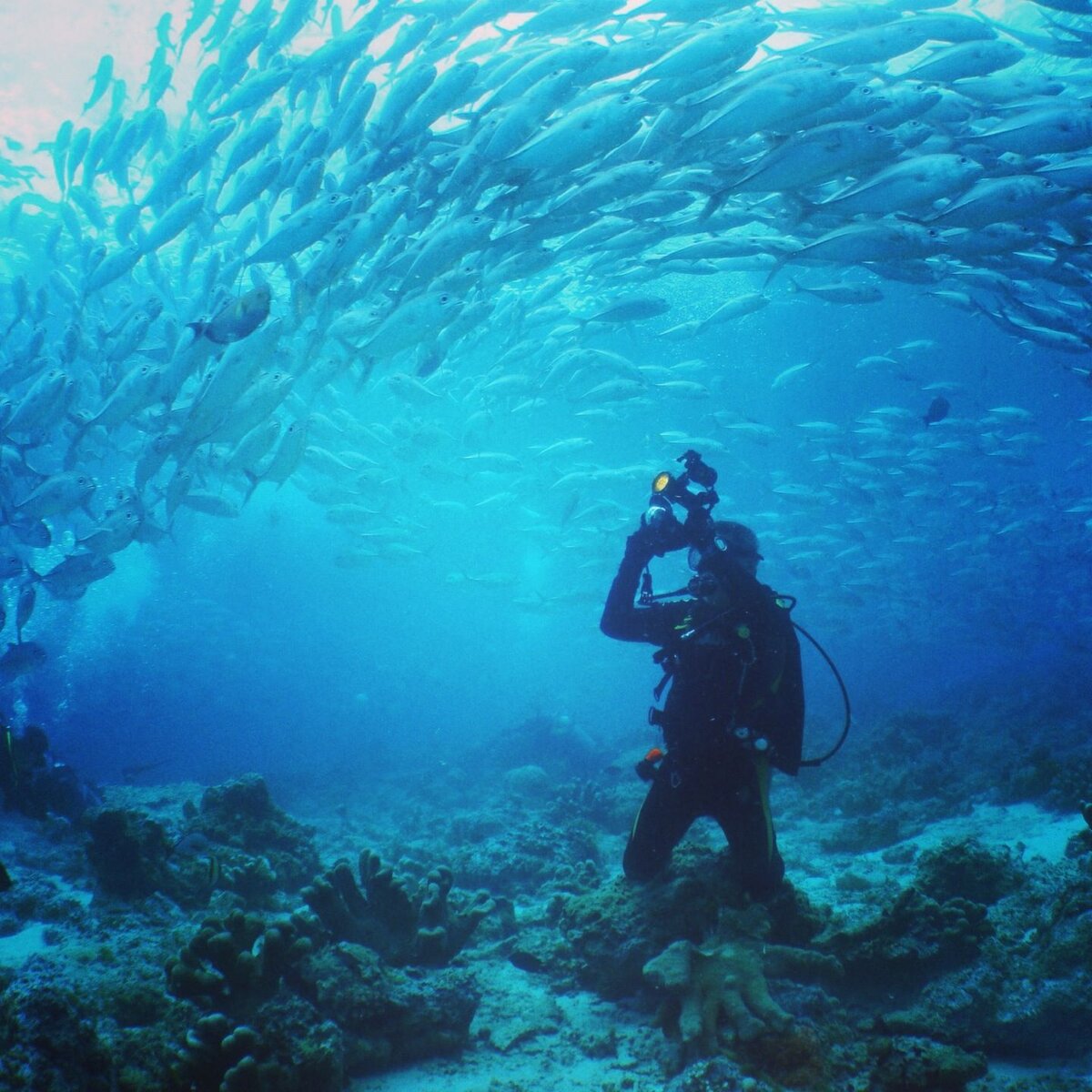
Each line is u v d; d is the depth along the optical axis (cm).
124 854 524
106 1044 289
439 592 3241
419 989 332
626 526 1947
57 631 2922
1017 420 1834
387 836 995
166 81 1151
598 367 1304
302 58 936
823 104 663
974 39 795
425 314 820
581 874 550
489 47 997
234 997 312
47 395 988
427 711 2809
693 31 821
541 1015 353
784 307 2697
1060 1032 311
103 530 1007
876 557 2067
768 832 365
